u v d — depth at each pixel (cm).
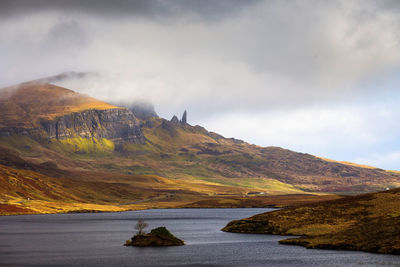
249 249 11575
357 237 11381
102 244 13250
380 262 8950
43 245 13100
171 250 11719
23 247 12662
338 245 10975
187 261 9988
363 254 9962
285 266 9144
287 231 14100
